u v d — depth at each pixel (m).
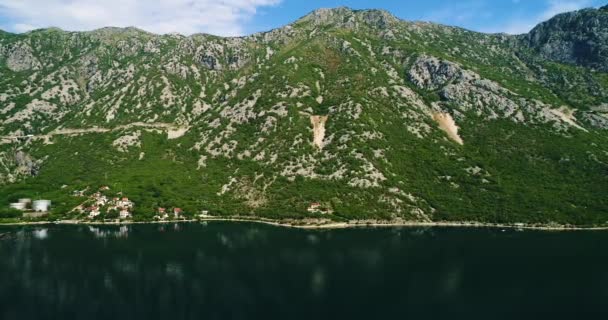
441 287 151.38
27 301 142.38
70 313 133.50
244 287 153.50
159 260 185.62
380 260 183.50
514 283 154.75
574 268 170.50
